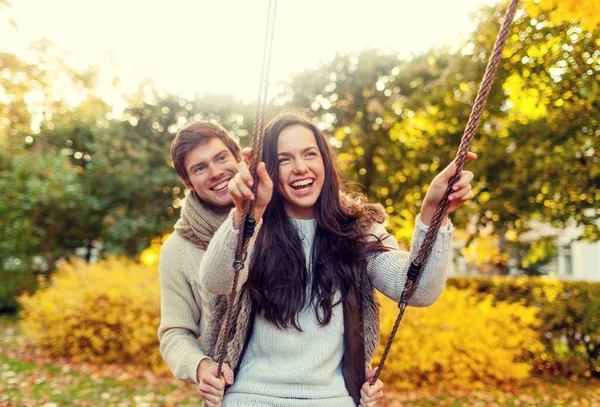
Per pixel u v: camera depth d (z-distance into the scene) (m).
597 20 3.41
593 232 7.50
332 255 1.98
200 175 2.46
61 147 13.83
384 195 11.82
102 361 7.30
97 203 12.97
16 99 6.05
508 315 7.21
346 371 1.97
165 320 2.38
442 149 9.54
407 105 10.95
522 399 6.05
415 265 1.76
